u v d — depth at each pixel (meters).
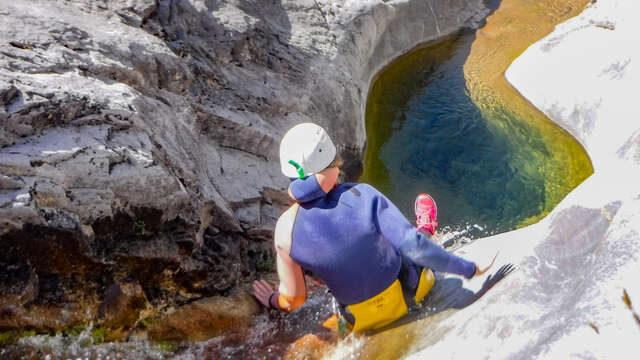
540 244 2.10
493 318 1.87
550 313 1.64
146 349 2.46
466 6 6.63
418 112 4.95
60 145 2.26
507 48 5.90
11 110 2.19
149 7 3.43
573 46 4.84
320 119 4.14
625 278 1.45
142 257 2.44
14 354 2.22
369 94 5.30
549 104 4.66
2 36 2.59
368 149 4.57
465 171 4.15
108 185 2.31
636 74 4.07
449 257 2.20
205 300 2.68
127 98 2.62
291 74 4.13
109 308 2.39
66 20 2.94
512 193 3.87
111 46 2.92
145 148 2.48
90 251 2.31
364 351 2.29
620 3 4.75
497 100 4.98
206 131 3.34
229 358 2.48
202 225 2.72
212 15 3.84
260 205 3.27
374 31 5.48
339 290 2.30
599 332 1.34
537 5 6.77
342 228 2.20
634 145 2.20
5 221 2.11
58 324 2.30
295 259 2.29
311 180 2.21
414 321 2.35
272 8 4.59
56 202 2.21
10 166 2.12
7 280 2.18
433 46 6.16
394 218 2.18
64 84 2.46
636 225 1.64
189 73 3.23
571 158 4.14
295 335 2.61
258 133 3.46
